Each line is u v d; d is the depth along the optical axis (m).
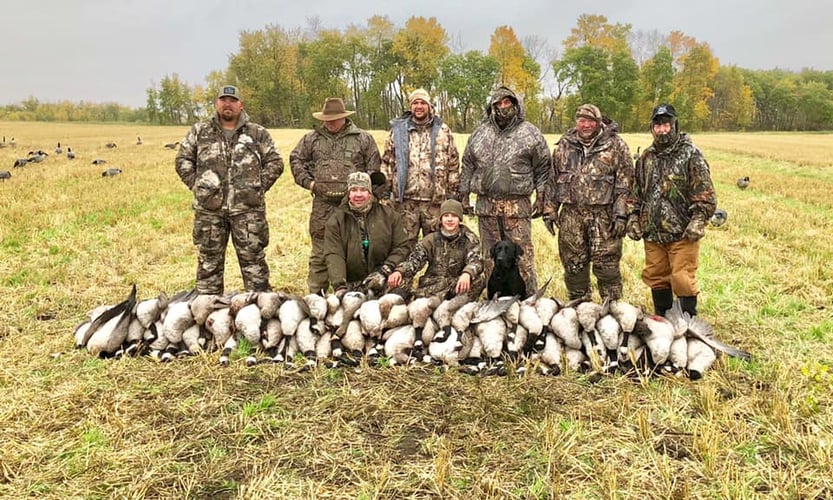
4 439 4.07
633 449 3.98
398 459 3.92
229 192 6.47
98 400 4.62
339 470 3.81
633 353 5.10
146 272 8.79
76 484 3.64
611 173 6.09
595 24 71.25
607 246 6.23
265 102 84.06
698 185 5.67
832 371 5.05
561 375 5.11
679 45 78.06
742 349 5.64
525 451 3.97
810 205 15.74
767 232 11.83
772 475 3.67
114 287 7.94
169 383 4.93
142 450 3.98
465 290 5.97
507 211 6.38
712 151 36.78
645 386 4.84
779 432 4.07
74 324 6.36
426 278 6.38
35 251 9.90
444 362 5.26
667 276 6.16
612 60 70.94
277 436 4.18
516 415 4.42
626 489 3.58
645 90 76.19
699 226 5.62
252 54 83.62
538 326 5.26
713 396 4.47
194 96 101.19
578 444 4.04
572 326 5.27
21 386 4.82
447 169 6.80
